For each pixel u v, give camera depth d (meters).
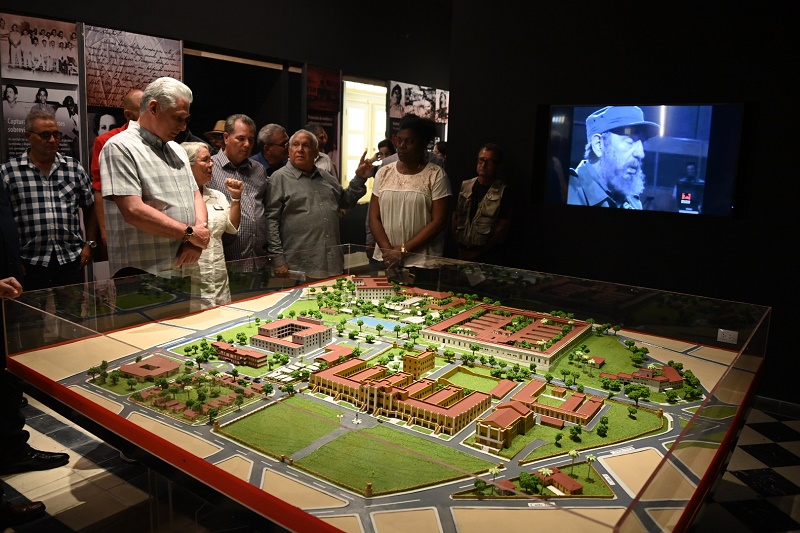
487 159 6.40
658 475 2.06
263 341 3.89
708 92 6.03
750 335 3.74
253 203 5.51
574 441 2.87
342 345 4.09
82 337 3.31
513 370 3.76
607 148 6.67
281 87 8.62
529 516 2.09
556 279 4.72
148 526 3.83
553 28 6.83
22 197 5.32
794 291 5.81
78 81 6.15
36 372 3.53
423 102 11.24
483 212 6.50
